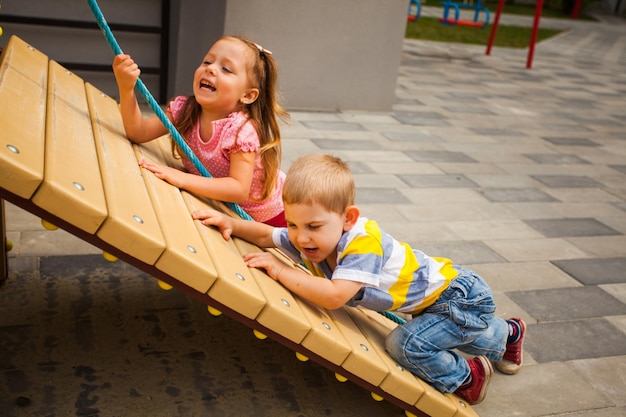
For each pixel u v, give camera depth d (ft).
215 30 22.02
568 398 9.90
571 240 15.78
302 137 20.93
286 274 8.12
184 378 8.99
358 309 9.68
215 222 8.30
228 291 7.04
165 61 22.52
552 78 40.65
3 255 10.15
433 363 8.59
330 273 8.84
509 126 26.48
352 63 24.64
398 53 25.27
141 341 9.57
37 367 8.65
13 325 9.37
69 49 21.45
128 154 8.66
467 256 14.12
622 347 11.44
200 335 9.96
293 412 8.78
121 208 6.70
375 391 8.15
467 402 9.25
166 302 10.60
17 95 7.75
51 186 6.12
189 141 9.85
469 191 18.15
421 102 28.81
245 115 9.50
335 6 23.44
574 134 26.48
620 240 16.16
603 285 13.66
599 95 36.42
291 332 7.45
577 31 75.41
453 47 49.98
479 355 9.55
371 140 21.76
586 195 19.19
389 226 15.02
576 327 11.90
